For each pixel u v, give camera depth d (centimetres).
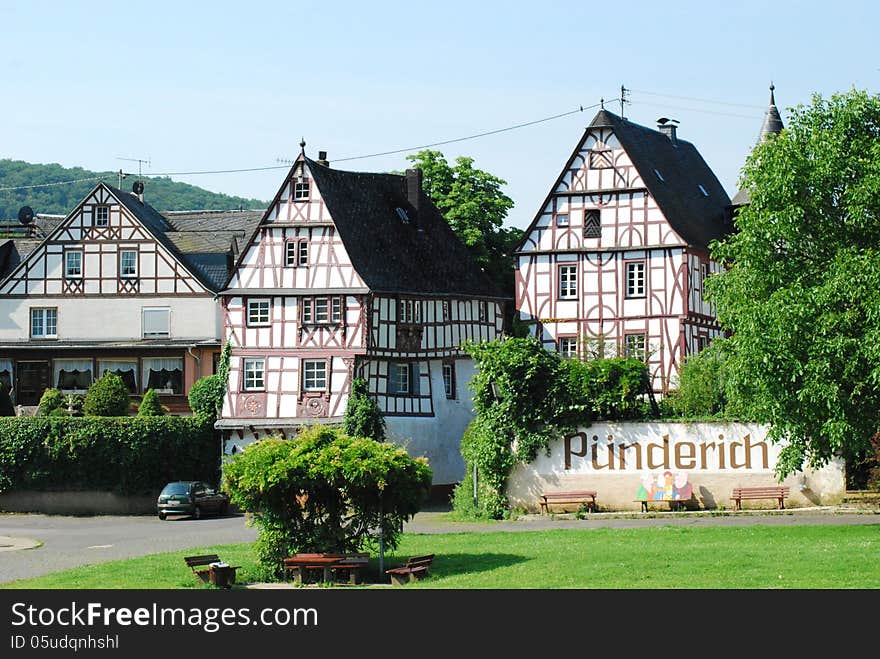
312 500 2694
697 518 3750
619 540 3070
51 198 17475
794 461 3161
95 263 6262
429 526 3862
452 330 5869
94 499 5150
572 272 5703
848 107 3170
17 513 5150
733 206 6272
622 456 3962
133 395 6206
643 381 4031
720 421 3916
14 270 6275
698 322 5628
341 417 5350
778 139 3222
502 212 6781
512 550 2945
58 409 5603
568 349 5688
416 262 5809
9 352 6241
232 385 5484
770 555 2623
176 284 6222
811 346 3048
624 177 5638
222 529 4197
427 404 5709
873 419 3103
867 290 3003
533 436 3997
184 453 5303
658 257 5559
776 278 3219
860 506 3781
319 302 5472
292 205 5531
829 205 3191
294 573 2608
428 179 6775
